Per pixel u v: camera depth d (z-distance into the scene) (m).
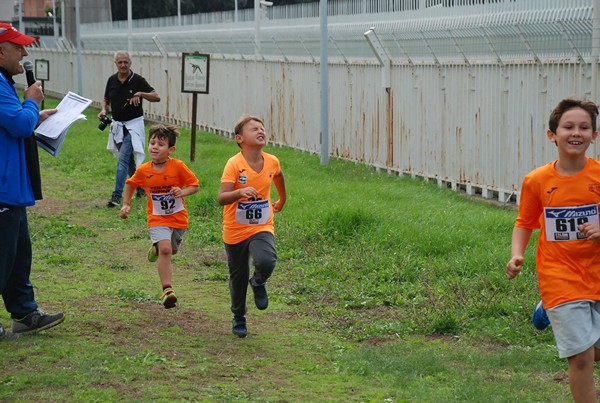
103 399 7.00
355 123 23.23
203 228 15.16
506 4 16.72
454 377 7.82
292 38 26.41
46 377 7.45
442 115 19.28
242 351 8.59
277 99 27.80
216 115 33.16
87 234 14.85
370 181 19.75
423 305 10.34
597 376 7.93
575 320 6.32
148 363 7.96
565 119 6.43
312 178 20.06
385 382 7.64
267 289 11.36
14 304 8.74
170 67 37.25
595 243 6.40
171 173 9.98
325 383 7.62
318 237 13.79
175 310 10.16
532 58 16.14
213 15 33.97
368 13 22.14
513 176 16.91
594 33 14.27
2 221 8.20
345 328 9.63
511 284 10.82
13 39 8.34
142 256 13.38
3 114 8.08
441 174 19.44
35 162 8.52
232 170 8.88
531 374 8.00
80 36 47.81
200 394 7.21
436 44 19.22
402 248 12.98
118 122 17.84
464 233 13.32
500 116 17.20
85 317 9.55
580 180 6.46
